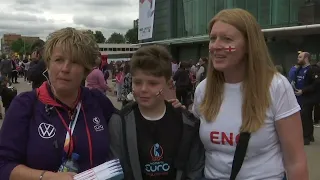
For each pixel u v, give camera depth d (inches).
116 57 2018.9
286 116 78.6
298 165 78.7
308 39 820.6
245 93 80.7
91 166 79.2
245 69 82.6
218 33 80.9
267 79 79.3
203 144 87.4
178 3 1341.0
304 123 300.4
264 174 79.7
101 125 83.1
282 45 874.8
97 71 311.9
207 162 87.1
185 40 1162.6
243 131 79.0
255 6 956.6
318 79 296.0
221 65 81.3
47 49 78.5
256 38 80.0
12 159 75.5
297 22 838.5
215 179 84.4
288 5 863.1
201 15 1208.8
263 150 79.7
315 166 240.1
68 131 77.9
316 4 783.7
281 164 81.6
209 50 84.1
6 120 76.9
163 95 87.4
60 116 78.3
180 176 87.1
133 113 87.7
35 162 75.7
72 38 77.7
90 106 83.2
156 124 86.9
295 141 79.0
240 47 80.3
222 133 82.0
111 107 90.0
